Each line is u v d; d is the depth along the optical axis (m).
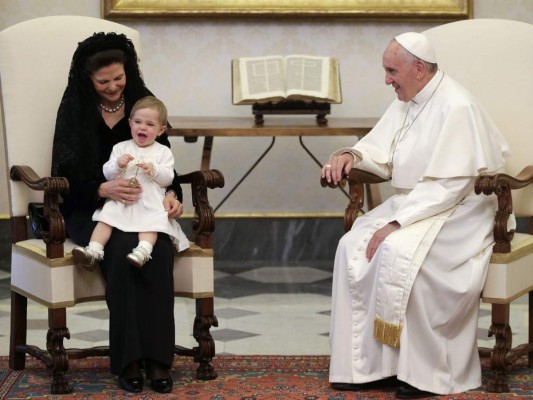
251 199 10.34
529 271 5.98
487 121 6.09
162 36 10.03
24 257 6.05
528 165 6.39
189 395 5.65
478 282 5.64
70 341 7.03
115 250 5.73
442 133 5.93
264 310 8.12
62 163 6.09
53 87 6.50
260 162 10.30
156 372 5.71
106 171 5.93
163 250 5.76
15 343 6.29
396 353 5.62
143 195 5.91
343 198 10.38
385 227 5.84
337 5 9.95
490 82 6.58
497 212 5.70
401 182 6.20
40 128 6.43
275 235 10.35
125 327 5.66
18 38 6.45
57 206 5.70
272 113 8.55
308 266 10.09
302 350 6.86
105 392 5.73
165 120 6.05
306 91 8.44
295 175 10.34
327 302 8.42
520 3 10.13
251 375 6.13
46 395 5.68
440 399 5.52
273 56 8.69
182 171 10.27
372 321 5.73
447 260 5.69
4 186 10.14
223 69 10.08
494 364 5.69
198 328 6.02
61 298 5.69
